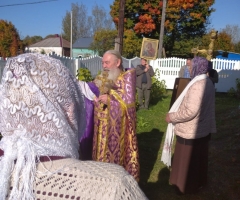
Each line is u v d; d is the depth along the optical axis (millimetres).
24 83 910
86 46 44188
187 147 3186
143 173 4078
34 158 865
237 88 11758
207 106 3105
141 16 22109
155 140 5648
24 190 832
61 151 919
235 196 3512
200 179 3426
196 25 23359
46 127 913
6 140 905
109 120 2963
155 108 8828
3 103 923
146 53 10984
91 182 875
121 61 3096
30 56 975
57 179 867
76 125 1055
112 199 851
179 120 3084
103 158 3000
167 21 22141
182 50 23797
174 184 3377
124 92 2967
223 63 13711
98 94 2859
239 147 5031
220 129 6477
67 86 1004
